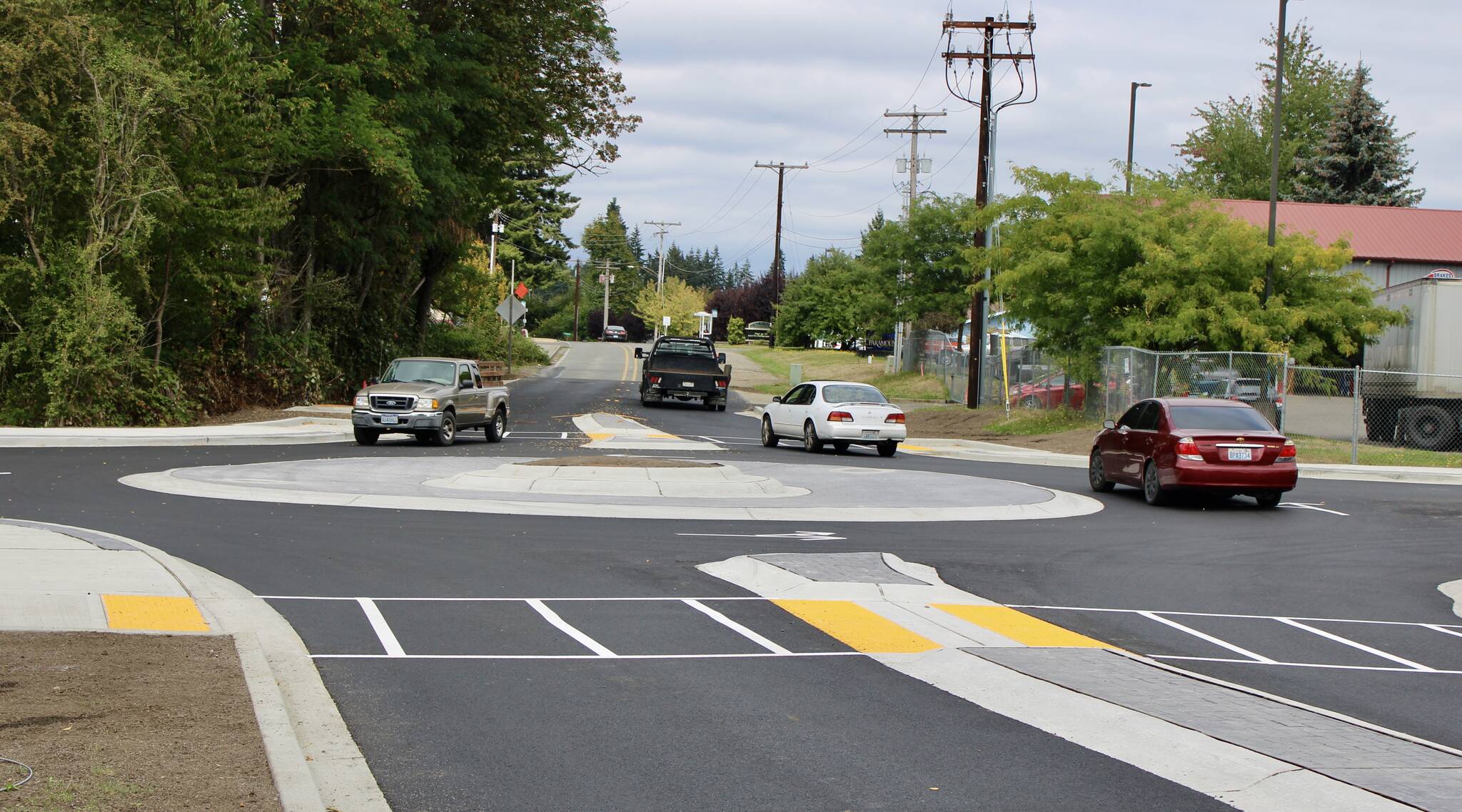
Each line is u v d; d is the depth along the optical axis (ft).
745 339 373.20
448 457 78.89
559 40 129.18
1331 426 104.42
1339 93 257.55
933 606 35.81
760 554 43.96
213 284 98.89
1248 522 57.31
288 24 111.34
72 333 86.74
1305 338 97.86
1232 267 100.07
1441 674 29.63
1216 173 256.11
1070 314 108.68
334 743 21.34
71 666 24.47
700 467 66.49
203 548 42.39
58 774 17.72
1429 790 19.76
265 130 101.35
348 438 93.09
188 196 93.56
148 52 94.79
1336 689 27.68
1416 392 98.58
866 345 272.92
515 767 20.40
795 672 27.58
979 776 20.35
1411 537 53.42
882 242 194.18
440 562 41.57
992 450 97.25
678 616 33.78
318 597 34.83
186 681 23.71
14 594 31.65
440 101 115.75
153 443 83.41
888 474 75.97
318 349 121.60
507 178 152.56
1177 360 96.99
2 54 82.84
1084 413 112.16
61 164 89.56
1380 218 173.78
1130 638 32.58
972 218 114.73
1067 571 43.14
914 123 193.57
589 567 41.29
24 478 60.80
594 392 162.30
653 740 22.13
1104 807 18.89
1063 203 110.01
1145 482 63.77
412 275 145.07
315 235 121.29
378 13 104.78
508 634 30.94
